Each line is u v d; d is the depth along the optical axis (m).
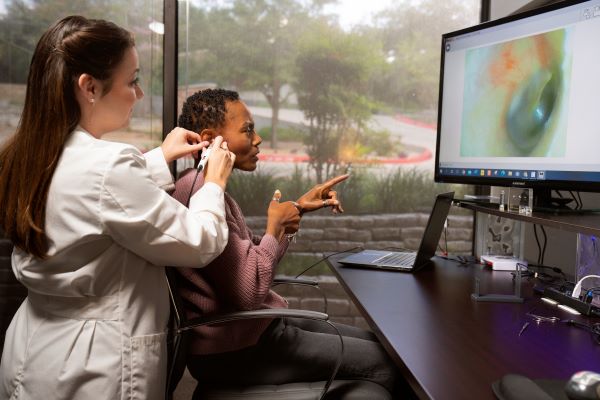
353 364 1.43
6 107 2.59
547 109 1.69
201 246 1.16
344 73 3.14
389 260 2.06
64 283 1.09
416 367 1.00
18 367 1.14
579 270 1.63
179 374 1.35
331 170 3.18
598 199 1.94
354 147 3.18
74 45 1.11
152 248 1.11
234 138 1.50
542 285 1.65
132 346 1.13
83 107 1.16
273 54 3.09
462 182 2.09
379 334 1.23
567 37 1.61
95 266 1.10
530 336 1.20
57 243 1.08
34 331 1.14
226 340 1.38
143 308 1.17
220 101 1.50
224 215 1.27
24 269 1.14
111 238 1.11
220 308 1.39
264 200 3.15
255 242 1.81
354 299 1.57
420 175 3.21
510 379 0.86
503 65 1.87
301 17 3.09
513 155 1.84
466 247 3.15
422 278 1.82
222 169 1.33
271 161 3.14
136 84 1.24
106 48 1.14
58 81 1.11
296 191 3.16
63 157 1.10
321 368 1.42
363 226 3.19
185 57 2.78
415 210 3.21
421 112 3.19
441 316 1.35
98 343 1.11
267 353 1.41
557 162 1.66
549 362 1.04
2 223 1.11
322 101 3.14
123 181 1.08
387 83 3.17
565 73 1.62
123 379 1.11
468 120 2.04
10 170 1.11
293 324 1.71
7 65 2.57
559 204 1.79
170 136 1.42
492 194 2.75
